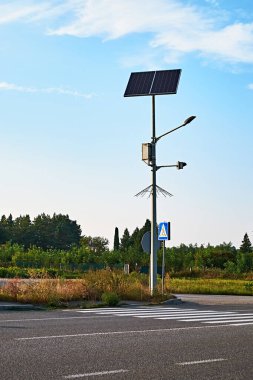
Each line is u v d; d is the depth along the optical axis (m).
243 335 11.44
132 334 11.30
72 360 8.26
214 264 62.66
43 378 7.02
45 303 18.95
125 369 7.69
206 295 28.16
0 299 19.52
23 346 9.45
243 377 7.31
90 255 67.44
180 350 9.39
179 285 35.03
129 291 21.77
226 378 7.23
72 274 50.44
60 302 18.78
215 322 14.05
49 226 142.12
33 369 7.54
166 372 7.55
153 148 22.78
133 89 23.92
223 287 33.00
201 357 8.74
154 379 7.11
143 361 8.31
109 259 64.44
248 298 25.75
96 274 22.80
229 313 16.86
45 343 9.81
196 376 7.33
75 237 153.38
